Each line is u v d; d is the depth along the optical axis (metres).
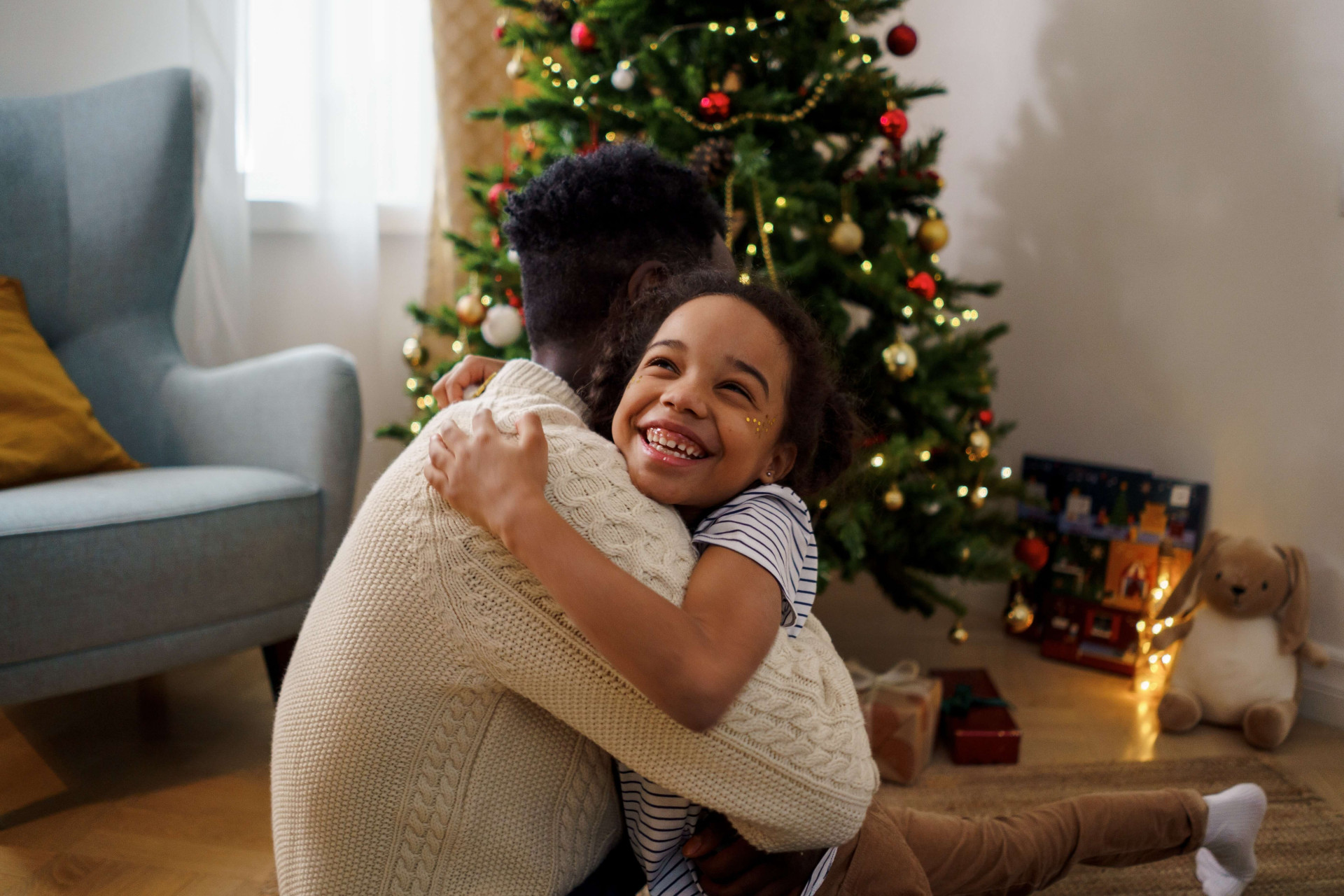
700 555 0.73
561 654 0.66
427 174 2.66
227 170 2.35
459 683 0.69
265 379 1.81
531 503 0.63
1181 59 2.17
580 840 0.76
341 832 0.70
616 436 0.76
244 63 2.35
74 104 2.03
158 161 1.98
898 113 1.82
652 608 0.61
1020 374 2.59
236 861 1.43
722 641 0.64
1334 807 1.63
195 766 1.69
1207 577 1.97
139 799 1.58
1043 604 2.33
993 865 1.16
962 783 1.71
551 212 0.85
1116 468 2.27
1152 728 1.94
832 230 1.86
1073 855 1.21
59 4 2.36
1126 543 2.22
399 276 2.71
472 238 2.58
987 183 2.63
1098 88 2.34
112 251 1.98
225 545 1.58
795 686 0.70
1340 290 1.94
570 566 0.62
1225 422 2.15
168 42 2.42
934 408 1.94
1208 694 1.93
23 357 1.74
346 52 2.46
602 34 1.86
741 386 0.73
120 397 1.96
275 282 2.54
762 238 1.71
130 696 1.96
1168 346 2.25
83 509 1.46
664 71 1.81
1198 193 2.17
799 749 0.70
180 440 1.91
